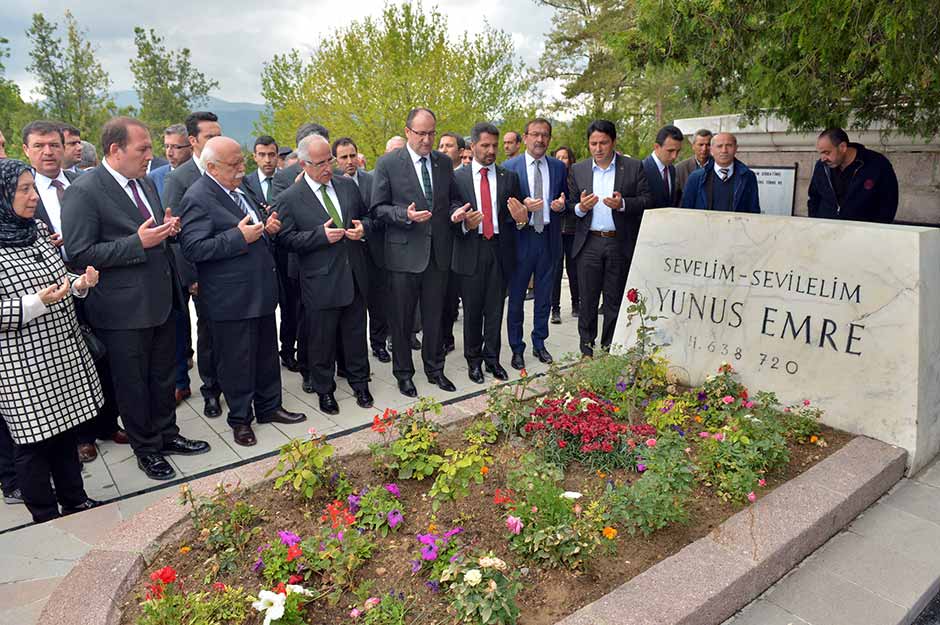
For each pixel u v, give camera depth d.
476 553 2.70
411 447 3.41
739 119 6.74
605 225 5.63
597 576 2.66
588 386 4.34
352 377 5.09
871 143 6.54
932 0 3.78
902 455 3.61
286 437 4.61
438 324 5.37
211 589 2.60
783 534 2.86
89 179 3.83
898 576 2.83
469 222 4.95
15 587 2.79
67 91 27.80
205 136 4.86
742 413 3.93
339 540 2.71
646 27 4.99
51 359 3.33
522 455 3.47
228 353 4.40
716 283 4.51
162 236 3.81
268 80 19.69
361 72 18.70
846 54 4.57
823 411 4.00
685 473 3.10
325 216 4.71
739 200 5.78
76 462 3.63
